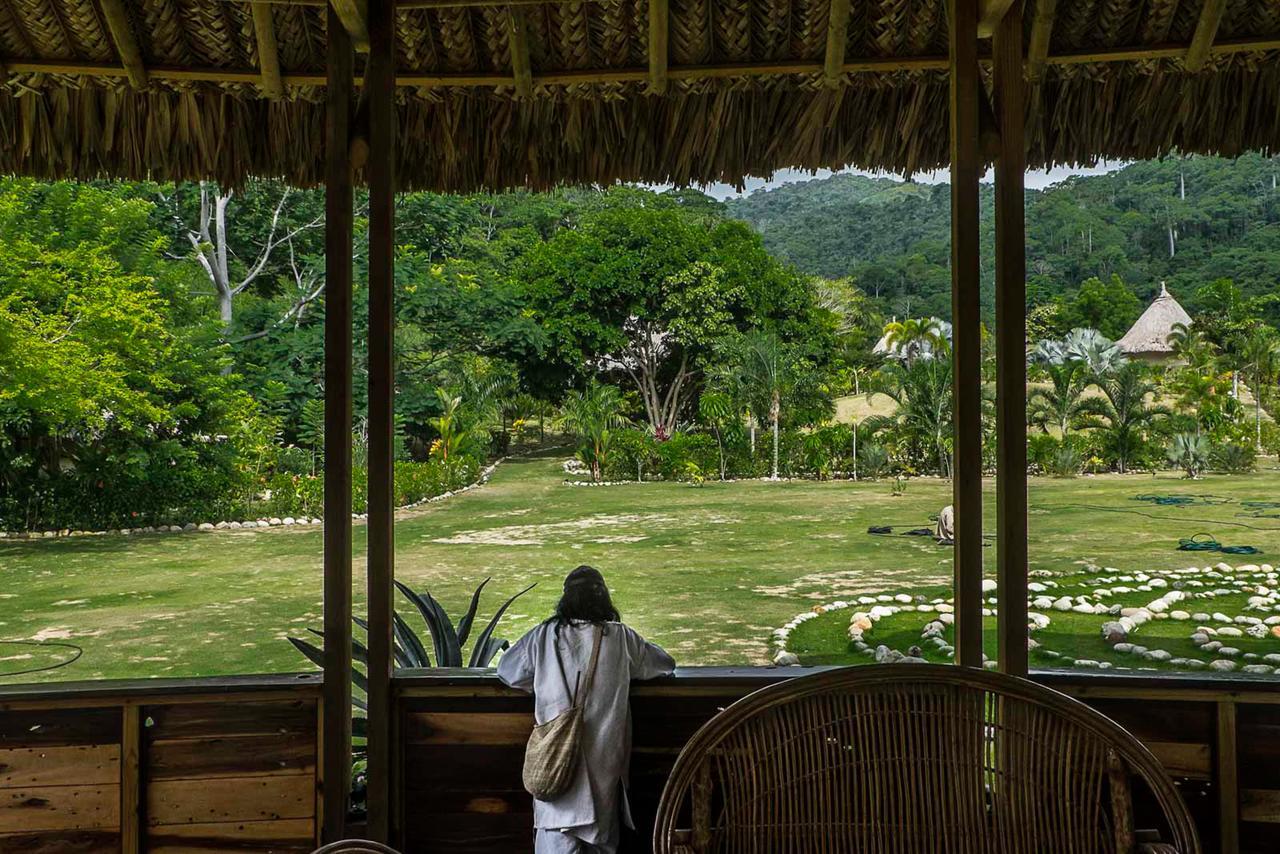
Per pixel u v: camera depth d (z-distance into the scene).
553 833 2.17
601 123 2.83
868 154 2.82
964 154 2.20
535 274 30.62
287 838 2.40
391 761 2.40
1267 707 2.27
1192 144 2.79
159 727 2.40
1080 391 26.53
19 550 12.59
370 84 2.26
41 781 2.36
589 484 23.59
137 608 8.48
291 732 2.42
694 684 2.38
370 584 2.30
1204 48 2.53
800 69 2.64
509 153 2.90
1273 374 31.06
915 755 1.76
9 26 2.55
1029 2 2.58
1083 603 8.07
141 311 13.97
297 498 16.52
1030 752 1.75
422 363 26.25
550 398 31.50
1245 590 8.82
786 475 25.39
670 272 30.30
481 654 3.57
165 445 15.22
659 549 11.98
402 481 18.91
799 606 8.23
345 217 2.27
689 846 1.71
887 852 1.73
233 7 2.58
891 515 15.73
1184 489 20.06
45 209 13.49
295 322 23.50
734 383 26.34
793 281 33.12
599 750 2.21
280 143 2.83
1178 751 2.30
